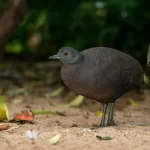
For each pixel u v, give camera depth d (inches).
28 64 802.2
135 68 378.3
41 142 318.3
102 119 384.5
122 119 427.5
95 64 364.2
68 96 569.0
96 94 369.4
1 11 724.7
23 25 903.1
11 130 357.1
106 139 323.3
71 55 366.9
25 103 521.7
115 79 365.7
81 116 440.8
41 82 655.8
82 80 363.9
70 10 831.1
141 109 489.7
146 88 615.8
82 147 307.9
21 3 702.5
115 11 778.2
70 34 845.8
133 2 759.7
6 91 597.9
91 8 800.3
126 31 778.2
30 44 987.3
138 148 306.5
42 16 863.1
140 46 779.4
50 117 427.2
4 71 722.2
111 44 781.9
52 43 916.0
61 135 333.4
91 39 795.4
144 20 761.0
